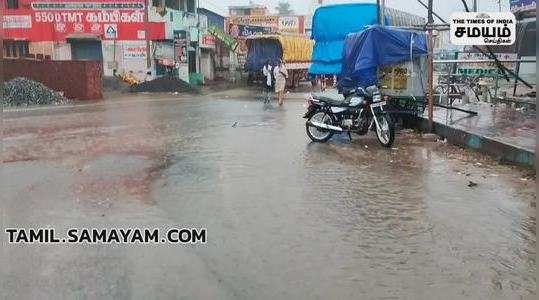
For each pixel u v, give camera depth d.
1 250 5.13
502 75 15.70
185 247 5.13
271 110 19.05
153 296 4.09
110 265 4.73
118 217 6.12
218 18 42.06
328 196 6.96
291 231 5.55
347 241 5.24
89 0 29.09
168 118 16.31
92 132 13.26
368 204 6.55
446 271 4.50
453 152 10.08
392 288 4.19
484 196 6.86
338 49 20.62
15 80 22.44
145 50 29.30
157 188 7.47
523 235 5.37
